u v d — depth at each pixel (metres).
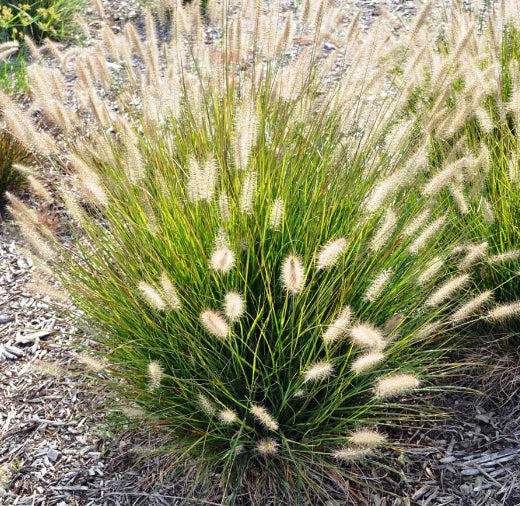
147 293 2.43
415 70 3.43
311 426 2.87
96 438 3.22
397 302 3.00
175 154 3.32
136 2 8.64
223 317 2.78
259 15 3.40
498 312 2.71
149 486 2.95
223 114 3.24
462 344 3.38
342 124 3.26
